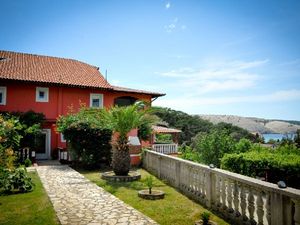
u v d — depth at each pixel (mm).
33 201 8523
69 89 24141
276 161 10922
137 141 17859
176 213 7418
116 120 13102
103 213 7305
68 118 17547
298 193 4770
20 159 18359
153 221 6688
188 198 9031
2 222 6625
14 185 9836
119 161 12859
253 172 11562
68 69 26844
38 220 6750
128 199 8945
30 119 20531
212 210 7668
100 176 13625
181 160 10125
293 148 15906
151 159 14797
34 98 22719
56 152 22422
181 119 59625
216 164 18078
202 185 8438
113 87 26828
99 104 25594
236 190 6648
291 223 4969
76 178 12773
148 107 13727
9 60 24531
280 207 5156
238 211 6625
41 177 12930
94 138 16516
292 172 10578
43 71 24531
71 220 6742
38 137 22453
